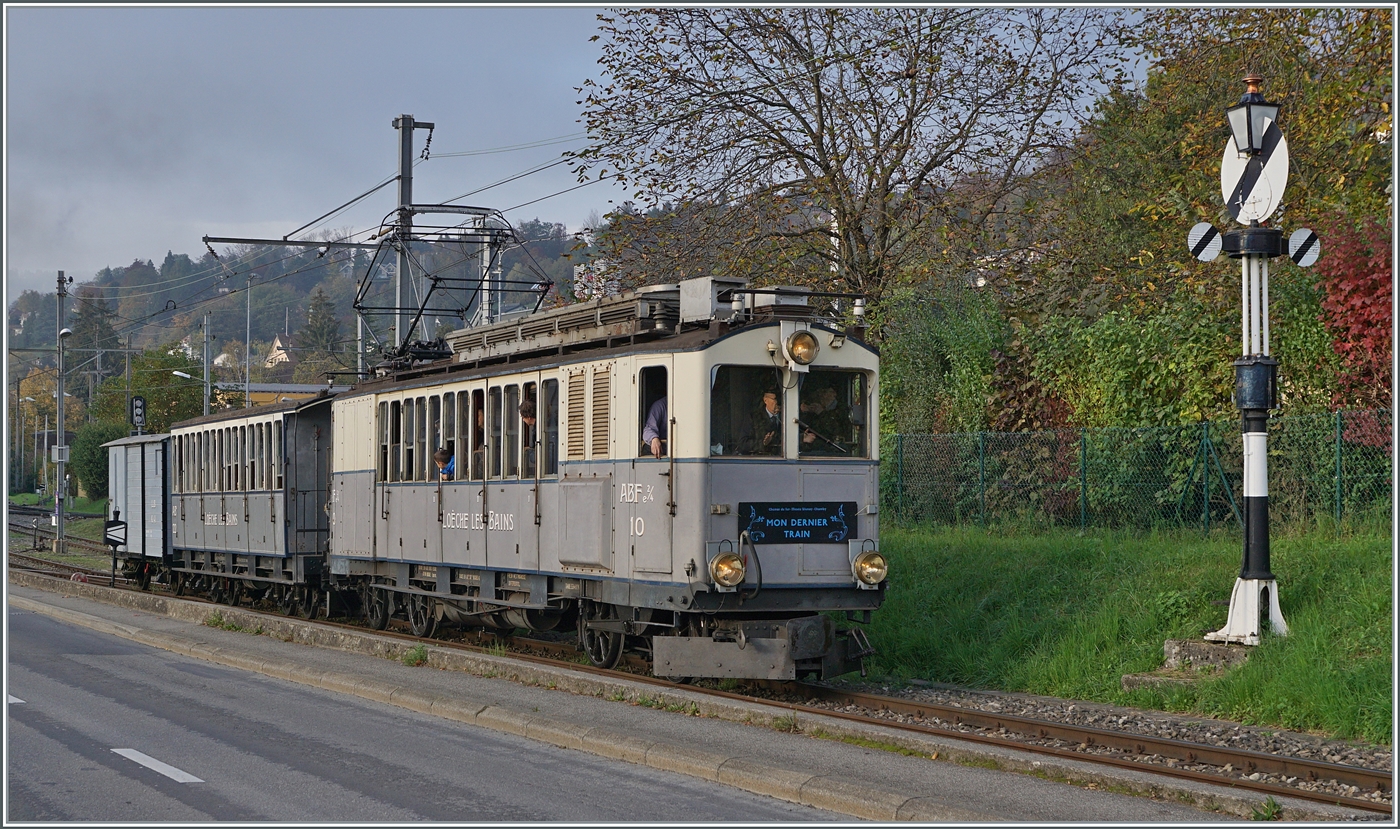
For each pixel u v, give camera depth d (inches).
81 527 2165.4
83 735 424.8
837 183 897.5
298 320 6850.4
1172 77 945.5
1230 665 464.1
